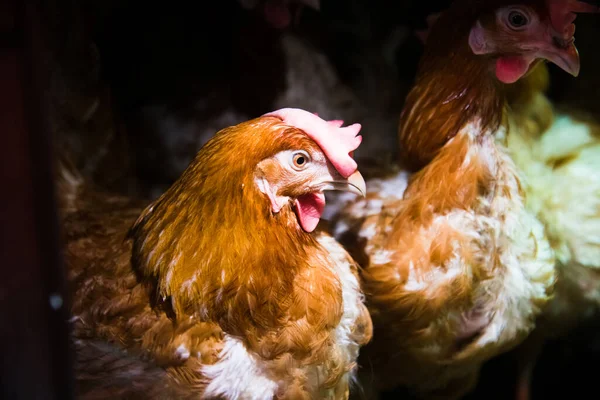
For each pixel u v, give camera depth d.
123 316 0.56
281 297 0.54
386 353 0.69
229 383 0.54
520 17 0.61
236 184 0.53
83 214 0.68
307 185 0.54
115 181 0.79
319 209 0.56
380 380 0.72
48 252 0.41
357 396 0.67
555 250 0.77
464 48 0.64
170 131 0.89
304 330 0.55
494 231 0.66
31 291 0.41
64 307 0.43
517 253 0.67
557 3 0.60
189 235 0.54
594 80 0.87
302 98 0.92
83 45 0.74
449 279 0.64
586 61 0.86
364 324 0.61
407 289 0.65
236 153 0.53
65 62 0.71
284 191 0.54
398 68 0.99
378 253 0.67
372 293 0.66
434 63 0.67
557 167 0.80
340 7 1.00
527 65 0.63
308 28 0.97
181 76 0.91
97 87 0.76
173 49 0.92
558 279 0.76
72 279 0.58
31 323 0.41
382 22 0.99
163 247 0.55
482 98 0.65
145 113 0.89
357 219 0.70
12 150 0.39
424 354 0.68
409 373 0.71
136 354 0.55
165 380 0.54
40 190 0.40
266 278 0.54
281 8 0.88
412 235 0.66
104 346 0.56
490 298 0.67
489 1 0.62
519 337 0.70
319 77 0.93
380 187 0.73
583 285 0.79
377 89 0.96
